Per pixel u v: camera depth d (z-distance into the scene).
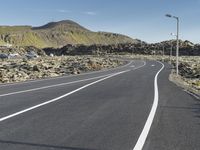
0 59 88.69
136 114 13.27
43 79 33.81
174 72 50.81
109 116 12.77
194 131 10.34
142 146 8.56
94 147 8.45
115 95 19.88
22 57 100.25
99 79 33.91
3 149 8.17
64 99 17.70
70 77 37.09
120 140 9.14
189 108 15.02
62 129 10.43
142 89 23.92
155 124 11.37
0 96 18.78
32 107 14.76
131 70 53.69
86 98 18.27
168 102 16.97
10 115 12.72
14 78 38.78
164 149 8.34
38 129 10.39
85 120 11.92
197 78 49.38
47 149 8.23
